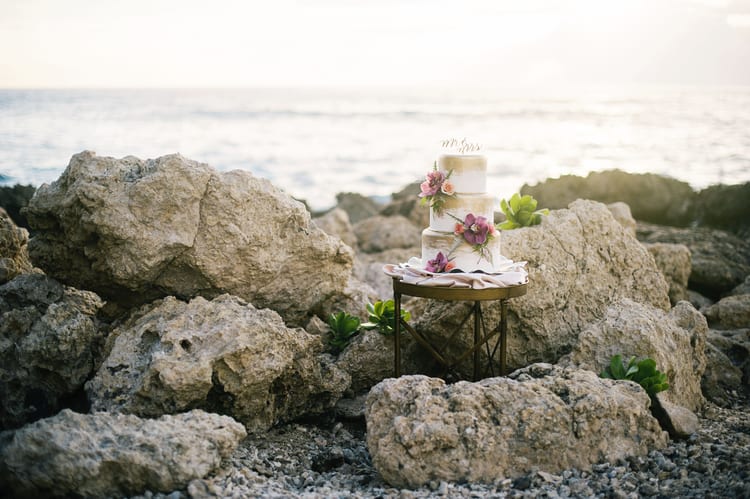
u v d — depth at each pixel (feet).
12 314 18.89
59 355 18.13
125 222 18.24
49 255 19.52
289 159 134.82
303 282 21.61
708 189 46.68
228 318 17.84
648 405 17.19
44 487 14.16
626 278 23.63
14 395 18.25
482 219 18.90
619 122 181.47
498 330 19.29
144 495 14.28
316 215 59.82
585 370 18.15
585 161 115.44
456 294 18.20
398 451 15.35
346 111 236.43
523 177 106.42
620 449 16.12
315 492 15.11
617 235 24.07
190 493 14.07
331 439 18.88
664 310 24.07
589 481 15.03
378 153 145.59
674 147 114.73
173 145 140.67
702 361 21.43
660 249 30.17
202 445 14.89
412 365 21.85
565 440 15.72
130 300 19.85
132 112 188.34
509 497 14.24
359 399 21.01
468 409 15.70
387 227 44.62
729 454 16.28
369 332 21.85
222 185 19.54
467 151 19.84
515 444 15.51
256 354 17.43
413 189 59.41
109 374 17.37
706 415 20.12
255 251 19.97
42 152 68.39
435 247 19.31
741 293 30.45
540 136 157.28
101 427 14.76
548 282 21.93
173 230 18.79
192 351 17.13
